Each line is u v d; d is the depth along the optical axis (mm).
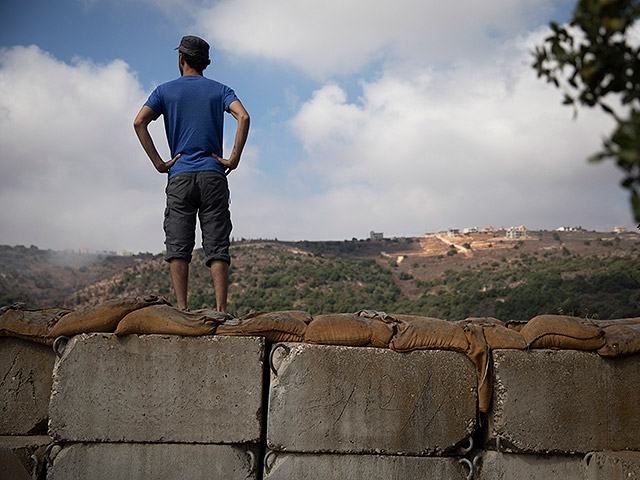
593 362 3273
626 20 1250
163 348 3117
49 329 3234
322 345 3174
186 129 4207
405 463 3139
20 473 3039
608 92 1377
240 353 3121
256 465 3111
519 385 3211
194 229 4242
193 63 4430
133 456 3062
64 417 3062
